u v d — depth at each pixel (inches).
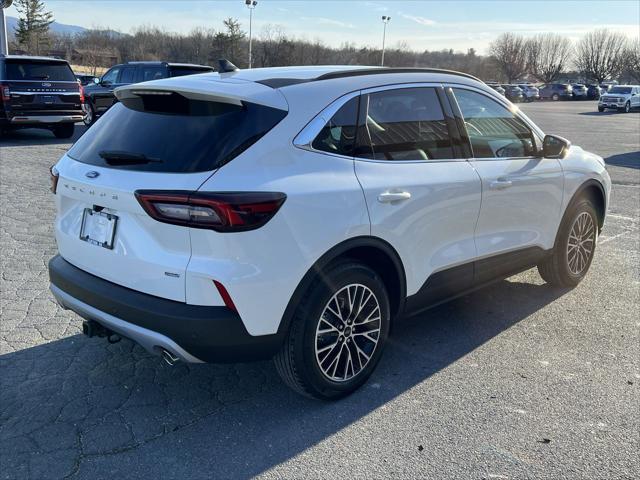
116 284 120.8
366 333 135.4
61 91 565.3
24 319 170.2
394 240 132.6
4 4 771.4
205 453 114.4
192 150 112.9
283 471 109.4
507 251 169.2
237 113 116.7
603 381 143.3
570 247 198.7
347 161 126.5
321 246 118.1
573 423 125.6
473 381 142.7
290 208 112.8
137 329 114.9
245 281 109.1
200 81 126.4
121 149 121.3
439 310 186.7
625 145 733.9
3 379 138.9
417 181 137.3
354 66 150.5
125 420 124.7
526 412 129.5
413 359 153.6
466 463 112.1
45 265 215.2
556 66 4040.4
